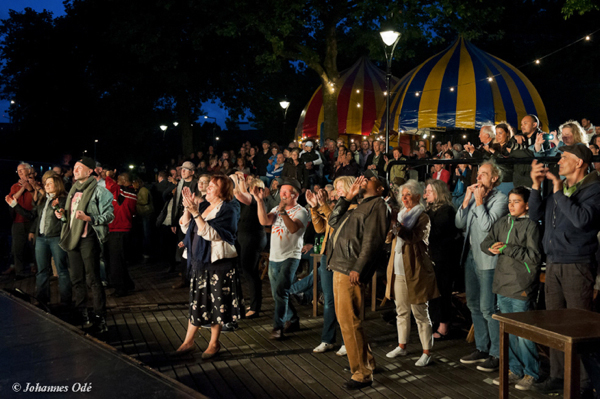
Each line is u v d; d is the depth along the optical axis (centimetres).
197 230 508
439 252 567
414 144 2034
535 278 437
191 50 2314
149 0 1975
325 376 468
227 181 512
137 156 3094
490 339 491
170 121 2808
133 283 835
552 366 426
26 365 315
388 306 724
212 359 513
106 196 613
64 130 2956
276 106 2642
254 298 670
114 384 286
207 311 507
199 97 2664
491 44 2577
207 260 499
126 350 544
